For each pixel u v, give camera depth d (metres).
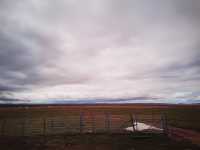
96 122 28.80
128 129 20.12
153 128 20.05
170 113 52.66
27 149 13.23
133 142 14.99
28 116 45.47
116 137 16.80
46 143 14.95
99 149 13.04
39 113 57.31
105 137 16.86
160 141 15.27
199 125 25.58
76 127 23.69
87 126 24.42
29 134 19.05
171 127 23.47
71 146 13.92
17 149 13.27
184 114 47.53
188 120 32.84
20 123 27.02
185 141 15.25
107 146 13.80
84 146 13.88
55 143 14.90
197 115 44.84
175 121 30.83
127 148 13.19
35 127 23.84
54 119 31.98
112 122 27.20
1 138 17.02
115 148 13.22
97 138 16.50
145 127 20.61
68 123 27.23
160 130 19.39
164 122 18.98
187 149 12.85
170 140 15.66
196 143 14.63
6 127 24.08
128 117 36.38
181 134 18.59
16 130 21.67
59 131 20.83
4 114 52.81
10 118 39.47
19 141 15.75
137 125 21.52
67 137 17.06
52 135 18.02
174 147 13.38
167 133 18.16
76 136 17.44
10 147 13.82
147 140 15.67
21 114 53.38
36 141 15.70
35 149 13.21
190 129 22.09
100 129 21.30
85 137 16.95
